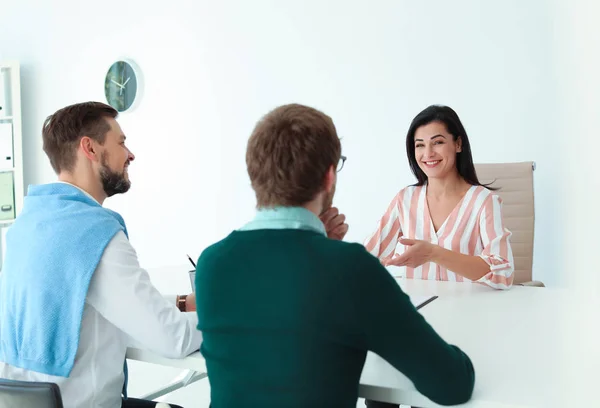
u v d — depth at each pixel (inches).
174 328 53.5
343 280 37.2
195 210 175.5
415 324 37.8
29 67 205.0
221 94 167.9
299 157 40.3
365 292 37.0
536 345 53.4
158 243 183.8
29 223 56.9
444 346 39.2
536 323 61.1
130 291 53.6
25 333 54.7
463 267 77.0
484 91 131.2
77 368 55.1
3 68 193.6
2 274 58.1
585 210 119.9
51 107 201.9
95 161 60.6
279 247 39.6
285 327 38.4
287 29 155.9
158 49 178.7
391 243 93.5
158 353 54.1
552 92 123.0
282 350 38.5
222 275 40.8
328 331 37.7
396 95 141.8
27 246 55.8
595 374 45.5
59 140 60.1
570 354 50.5
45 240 55.1
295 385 38.3
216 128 169.5
